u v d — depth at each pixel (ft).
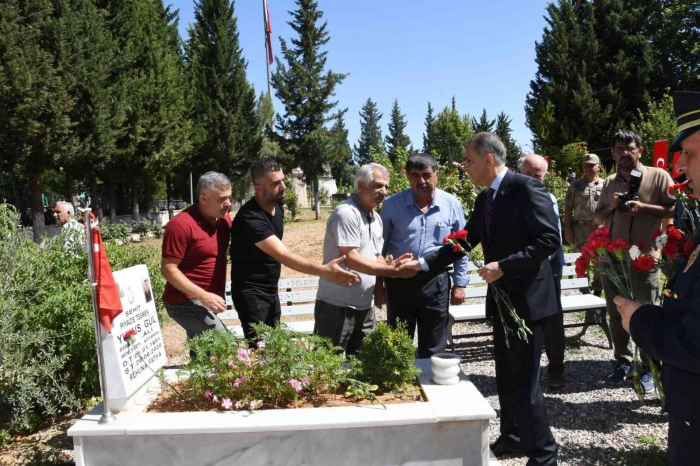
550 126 83.05
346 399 9.23
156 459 8.20
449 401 8.78
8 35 53.26
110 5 73.00
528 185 9.37
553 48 86.43
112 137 67.62
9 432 12.84
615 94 80.33
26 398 11.84
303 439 8.18
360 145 284.41
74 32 60.80
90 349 13.41
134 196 84.69
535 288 9.47
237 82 107.86
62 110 58.29
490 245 10.00
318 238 50.34
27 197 82.53
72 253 14.23
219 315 18.65
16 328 12.67
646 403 12.85
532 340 9.46
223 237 12.21
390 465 8.27
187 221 11.25
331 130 103.91
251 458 8.19
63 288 13.48
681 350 5.69
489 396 13.97
